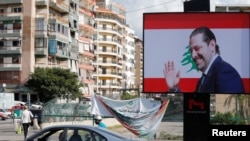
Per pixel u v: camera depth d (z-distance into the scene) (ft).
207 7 53.57
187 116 52.11
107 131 35.99
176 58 53.31
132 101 70.44
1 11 231.30
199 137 51.34
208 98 52.42
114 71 399.44
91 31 307.99
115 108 70.64
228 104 113.91
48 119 90.33
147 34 53.67
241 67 52.42
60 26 239.09
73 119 88.33
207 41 52.85
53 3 233.76
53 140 36.11
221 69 52.54
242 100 102.22
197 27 53.06
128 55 453.99
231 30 52.60
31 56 225.15
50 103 91.45
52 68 221.46
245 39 52.54
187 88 52.85
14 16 227.20
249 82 52.26
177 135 77.97
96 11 388.37
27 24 226.58
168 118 104.94
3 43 227.40
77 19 269.85
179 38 53.31
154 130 69.41
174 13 53.47
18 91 220.43
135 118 69.77
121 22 425.69
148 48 53.62
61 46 239.91
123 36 434.30
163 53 53.36
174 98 105.29
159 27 53.52
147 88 53.47
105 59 392.27
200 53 52.80
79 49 279.69
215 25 52.85
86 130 35.60
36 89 214.90
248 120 85.71
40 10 232.53
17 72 224.33
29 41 225.35
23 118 74.23
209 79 52.60
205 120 51.78
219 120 86.79
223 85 52.47
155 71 53.47
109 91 390.42
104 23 393.29
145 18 53.83
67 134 35.86
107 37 394.11
